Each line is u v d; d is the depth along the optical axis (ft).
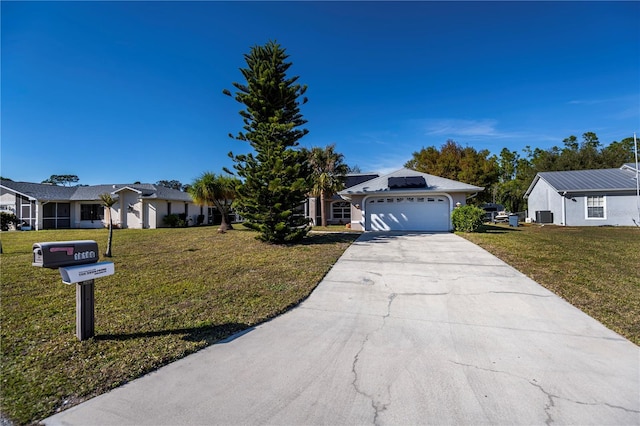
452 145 99.91
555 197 67.51
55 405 7.30
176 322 12.99
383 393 7.86
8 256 30.45
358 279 20.58
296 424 6.67
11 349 10.29
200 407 7.27
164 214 77.10
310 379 8.57
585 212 62.90
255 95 37.04
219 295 16.96
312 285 19.04
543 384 8.23
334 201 81.97
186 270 23.34
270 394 7.82
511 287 18.02
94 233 56.90
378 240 38.45
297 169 35.04
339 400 7.56
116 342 10.92
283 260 26.78
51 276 21.30
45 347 10.44
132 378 8.59
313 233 47.88
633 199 59.98
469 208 46.34
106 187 83.66
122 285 19.06
